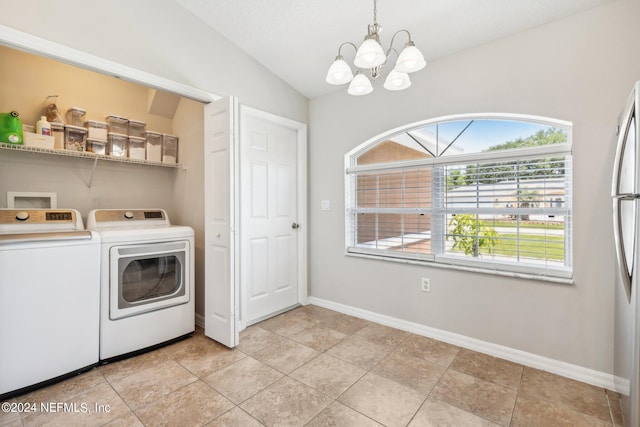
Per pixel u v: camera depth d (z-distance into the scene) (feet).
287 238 10.77
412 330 8.85
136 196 10.02
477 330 7.73
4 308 5.70
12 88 7.80
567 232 6.82
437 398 5.82
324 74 9.68
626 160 4.59
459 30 7.16
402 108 8.89
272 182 10.18
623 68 5.92
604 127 6.10
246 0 7.22
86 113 9.09
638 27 5.78
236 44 8.78
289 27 7.93
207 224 8.34
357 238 10.37
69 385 6.24
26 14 5.44
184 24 7.64
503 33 7.11
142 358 7.36
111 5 6.45
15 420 5.21
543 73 6.74
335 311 10.63
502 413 5.41
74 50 5.95
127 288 7.48
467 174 8.11
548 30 6.66
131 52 6.75
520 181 7.38
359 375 6.60
